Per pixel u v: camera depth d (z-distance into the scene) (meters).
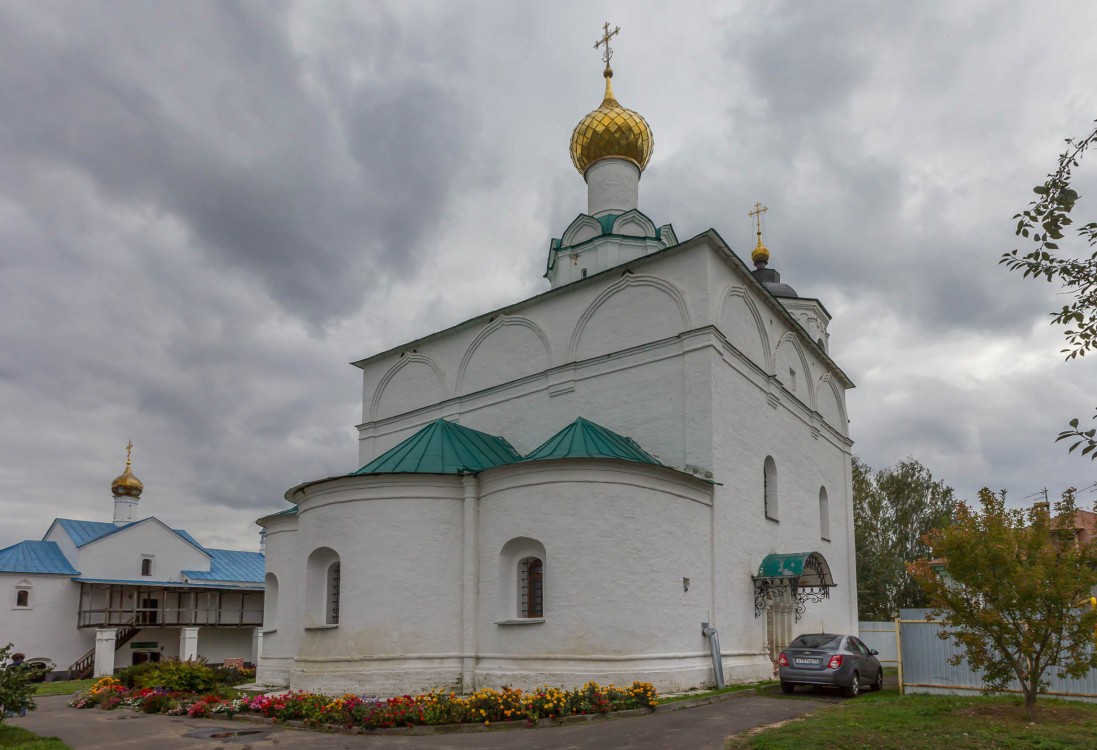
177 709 15.99
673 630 17.77
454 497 19.16
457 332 26.78
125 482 48.62
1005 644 13.32
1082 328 7.16
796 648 17.66
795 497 25.47
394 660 17.95
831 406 31.02
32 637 40.03
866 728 11.88
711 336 20.64
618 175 28.25
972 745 10.59
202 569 46.72
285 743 12.21
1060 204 7.21
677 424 20.77
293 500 20.69
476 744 11.84
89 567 42.31
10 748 11.29
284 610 22.61
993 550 13.21
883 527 50.88
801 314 34.69
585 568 17.19
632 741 11.77
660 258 22.12
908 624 17.36
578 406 22.83
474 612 18.44
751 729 12.55
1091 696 15.19
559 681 16.66
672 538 18.30
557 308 24.09
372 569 18.44
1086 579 12.81
